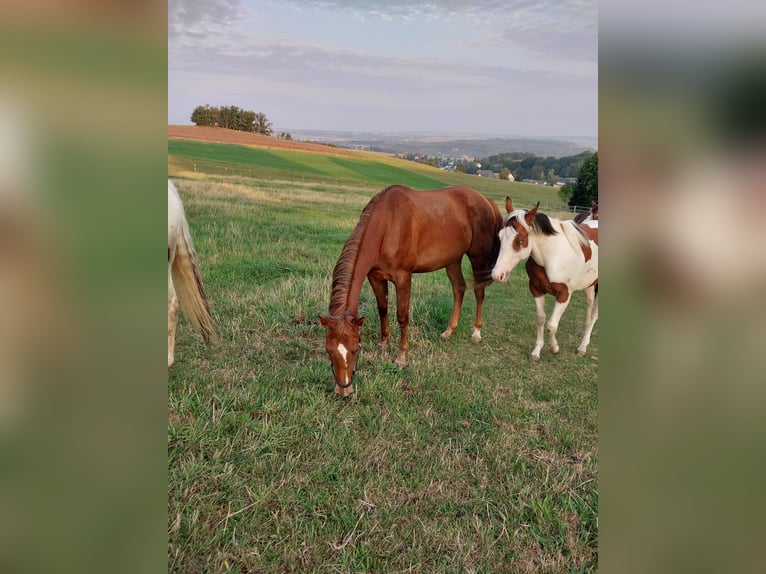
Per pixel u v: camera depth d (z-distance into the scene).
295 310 5.03
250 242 7.66
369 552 2.21
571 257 4.59
